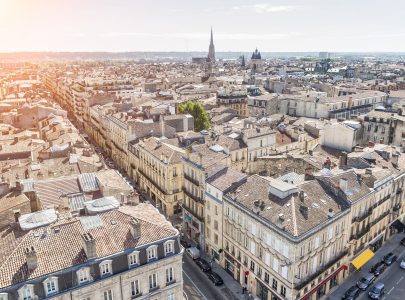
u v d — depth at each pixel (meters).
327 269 70.81
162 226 59.56
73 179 78.56
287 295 65.38
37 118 165.38
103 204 62.41
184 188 98.31
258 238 70.31
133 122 135.75
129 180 136.62
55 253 51.69
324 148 116.94
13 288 46.62
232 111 185.62
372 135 141.50
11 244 52.47
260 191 75.00
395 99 198.38
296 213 66.31
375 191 82.50
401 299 74.38
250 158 119.25
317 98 187.75
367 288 76.88
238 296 74.94
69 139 121.44
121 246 54.59
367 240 85.56
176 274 59.22
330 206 71.56
